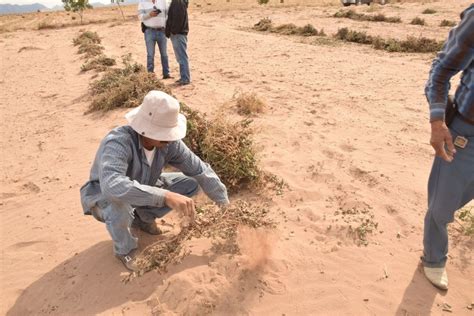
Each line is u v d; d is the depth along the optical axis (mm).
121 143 2752
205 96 7422
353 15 21297
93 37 17062
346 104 6770
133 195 2600
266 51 12234
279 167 4652
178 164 3096
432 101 2367
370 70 9266
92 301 2887
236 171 4066
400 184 4176
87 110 7273
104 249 3396
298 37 15430
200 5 44188
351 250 3270
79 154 5492
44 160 5422
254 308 2758
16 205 4375
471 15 2096
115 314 2750
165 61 9023
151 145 2832
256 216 3158
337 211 3773
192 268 3002
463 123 2434
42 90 9148
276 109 6602
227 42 14453
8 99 8688
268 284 2920
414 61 10391
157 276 2973
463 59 2217
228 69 9812
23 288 3137
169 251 3031
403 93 7328
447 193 2617
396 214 3705
